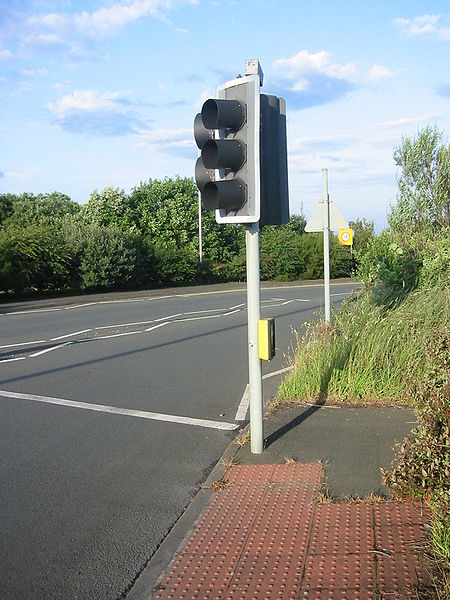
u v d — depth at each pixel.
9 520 4.83
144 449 6.48
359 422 6.73
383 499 4.68
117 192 45.50
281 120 5.66
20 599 3.75
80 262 30.44
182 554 4.13
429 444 4.38
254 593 3.58
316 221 11.59
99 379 10.03
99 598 3.74
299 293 30.70
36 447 6.57
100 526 4.70
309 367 7.96
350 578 3.62
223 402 8.48
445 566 3.59
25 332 16.25
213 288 34.66
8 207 61.66
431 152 15.63
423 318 8.42
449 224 15.02
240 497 4.98
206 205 5.54
